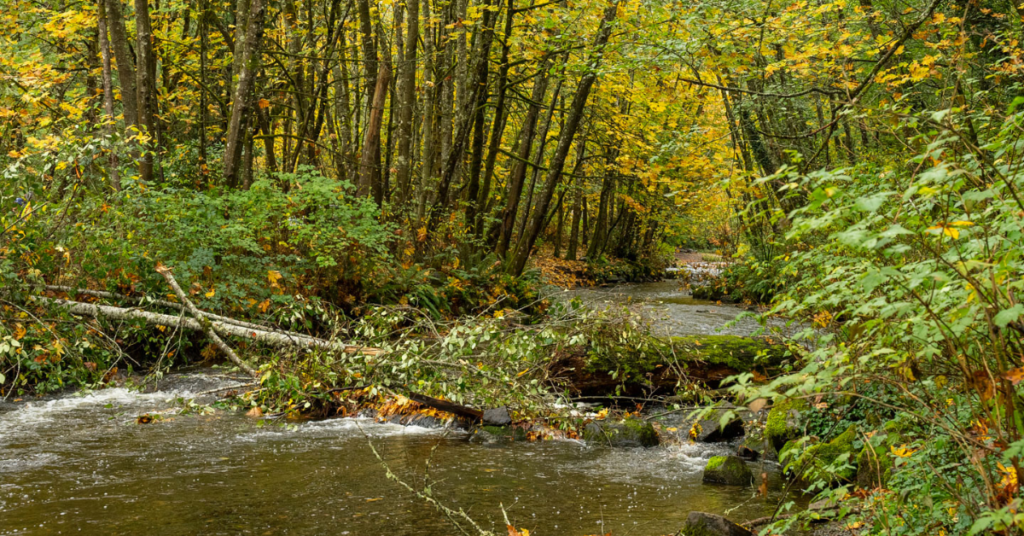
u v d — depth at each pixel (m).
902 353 2.64
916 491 3.49
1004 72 6.70
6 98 9.52
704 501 5.50
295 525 4.82
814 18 8.82
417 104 18.08
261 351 8.80
